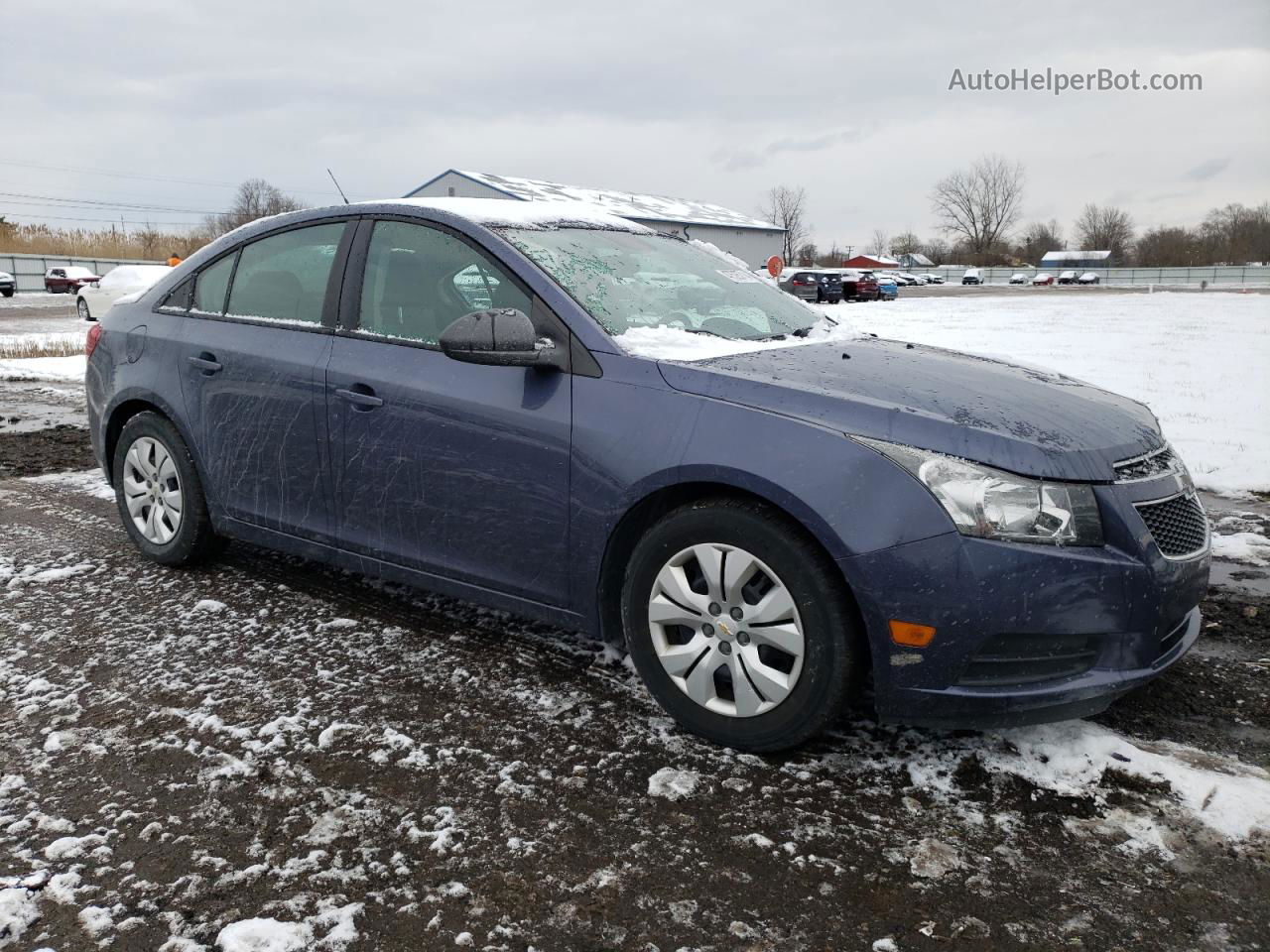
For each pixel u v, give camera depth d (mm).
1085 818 2404
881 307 39000
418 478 3250
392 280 3479
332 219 3750
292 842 2295
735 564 2627
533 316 3068
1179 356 15602
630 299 3215
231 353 3824
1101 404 2926
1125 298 48156
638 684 3146
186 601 3885
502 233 3297
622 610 2906
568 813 2424
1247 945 1971
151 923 2010
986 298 49156
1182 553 2621
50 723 2867
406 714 2939
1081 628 2416
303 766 2639
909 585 2391
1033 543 2393
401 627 3633
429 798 2484
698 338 3086
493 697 3055
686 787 2533
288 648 3434
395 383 3283
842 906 2086
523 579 3080
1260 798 2482
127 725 2857
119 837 2307
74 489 5855
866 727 2846
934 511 2393
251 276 3967
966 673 2428
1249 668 3355
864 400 2611
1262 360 14773
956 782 2557
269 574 4215
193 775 2584
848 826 2371
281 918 2031
